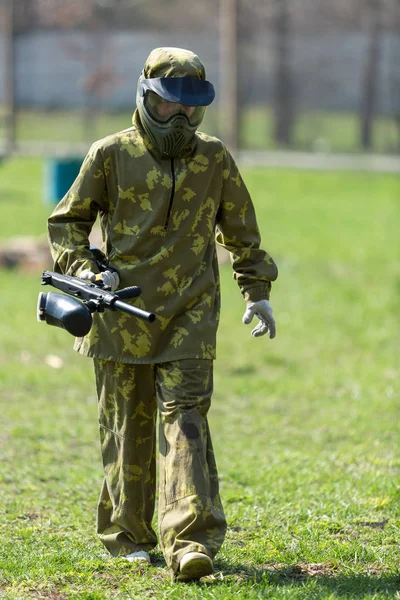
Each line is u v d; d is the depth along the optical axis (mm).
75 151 102938
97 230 39312
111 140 12320
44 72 132750
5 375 26594
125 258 12383
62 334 32031
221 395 25141
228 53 99062
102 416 12930
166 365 12312
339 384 26141
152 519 13984
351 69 134500
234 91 99375
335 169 94500
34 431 21328
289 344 31156
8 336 31266
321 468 18312
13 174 85125
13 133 105125
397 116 123125
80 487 17250
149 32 133750
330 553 13344
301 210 67500
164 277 12312
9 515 15461
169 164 12273
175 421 12078
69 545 13867
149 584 12008
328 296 38406
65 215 12539
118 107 129375
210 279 12500
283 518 15219
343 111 135125
